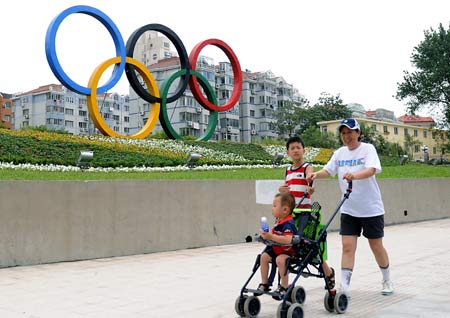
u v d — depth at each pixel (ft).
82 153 41.88
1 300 16.85
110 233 27.12
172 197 30.07
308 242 14.21
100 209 26.78
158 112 70.90
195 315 14.58
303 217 14.97
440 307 14.93
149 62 219.41
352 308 15.15
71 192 25.76
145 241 28.58
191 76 74.49
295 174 16.33
